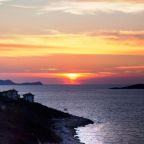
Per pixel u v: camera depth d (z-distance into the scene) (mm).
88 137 115562
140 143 108562
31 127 95438
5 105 122938
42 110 153375
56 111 165750
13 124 90062
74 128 136000
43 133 92250
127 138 118500
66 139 98312
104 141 110188
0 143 66375
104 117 196125
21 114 114500
